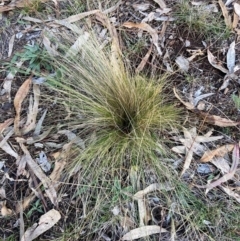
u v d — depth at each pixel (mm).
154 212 657
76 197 667
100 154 672
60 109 726
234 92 745
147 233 643
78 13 817
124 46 787
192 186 670
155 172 667
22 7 829
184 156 688
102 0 830
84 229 648
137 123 694
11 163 698
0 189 682
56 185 673
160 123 691
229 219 650
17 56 779
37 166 691
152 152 677
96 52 723
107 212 653
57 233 651
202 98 739
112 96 700
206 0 827
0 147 708
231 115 723
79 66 718
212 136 703
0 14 828
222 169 680
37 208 665
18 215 663
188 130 705
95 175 665
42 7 829
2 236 654
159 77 754
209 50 783
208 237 639
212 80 757
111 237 644
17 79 763
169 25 808
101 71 706
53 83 738
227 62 771
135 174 664
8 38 807
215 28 798
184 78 756
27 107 738
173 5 825
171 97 732
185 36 797
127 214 652
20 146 707
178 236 643
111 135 685
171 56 779
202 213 651
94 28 805
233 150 693
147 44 789
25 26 815
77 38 771
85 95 721
